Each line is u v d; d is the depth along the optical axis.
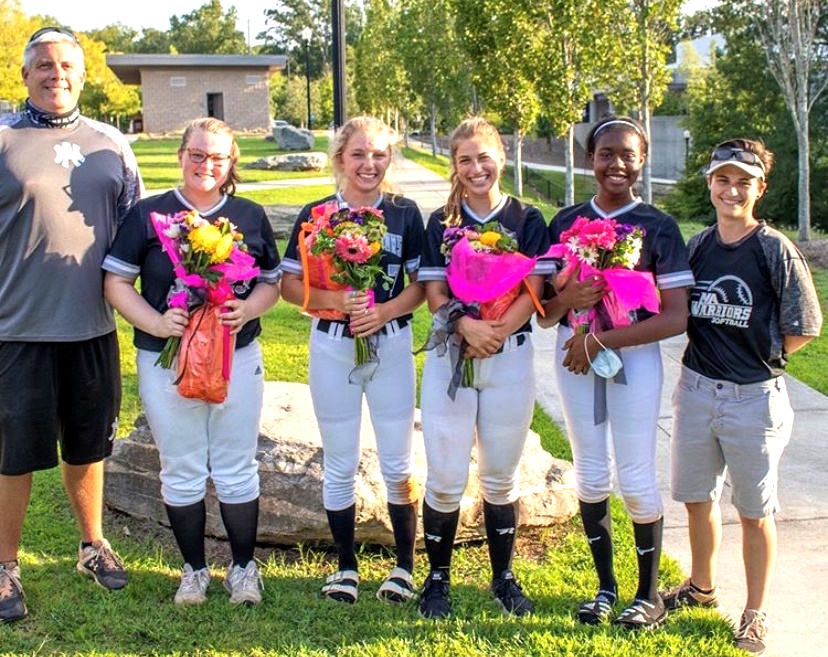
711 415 3.60
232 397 3.76
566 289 3.57
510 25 19.44
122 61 47.16
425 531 3.88
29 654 3.47
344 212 3.64
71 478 4.01
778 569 4.24
